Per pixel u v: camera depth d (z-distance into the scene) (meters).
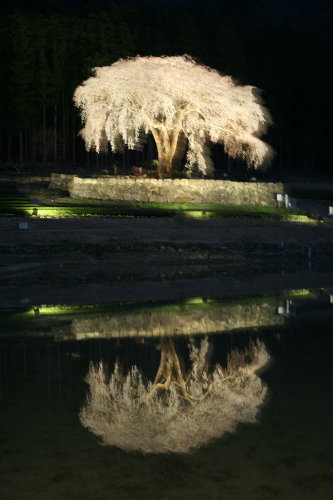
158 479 5.05
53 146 78.50
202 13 90.94
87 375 8.74
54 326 13.07
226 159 84.81
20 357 10.00
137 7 85.06
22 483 4.99
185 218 38.94
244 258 31.70
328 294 19.09
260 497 4.71
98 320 13.90
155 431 6.27
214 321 13.75
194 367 9.23
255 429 6.34
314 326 13.02
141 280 22.83
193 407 7.14
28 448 5.80
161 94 43.09
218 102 45.31
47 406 7.20
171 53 73.06
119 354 10.24
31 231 31.72
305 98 88.50
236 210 44.12
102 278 23.20
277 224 41.31
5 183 52.53
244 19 91.25
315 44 91.19
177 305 16.42
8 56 68.06
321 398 7.48
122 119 43.84
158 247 31.91
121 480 5.05
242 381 8.42
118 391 7.92
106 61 66.38
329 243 38.41
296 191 66.38
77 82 68.31
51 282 21.75
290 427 6.39
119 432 6.28
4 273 23.84
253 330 12.58
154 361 9.67
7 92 68.75
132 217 37.72
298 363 9.47
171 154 47.84
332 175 92.88
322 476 5.11
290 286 21.38
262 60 82.50
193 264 28.88
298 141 90.25
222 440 6.00
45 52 69.25
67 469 5.28
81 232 32.69
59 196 43.81
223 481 5.02
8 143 78.12
